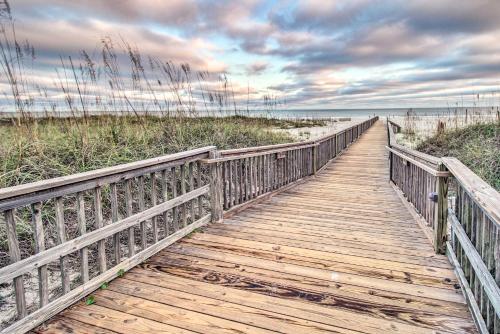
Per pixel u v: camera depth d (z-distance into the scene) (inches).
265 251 121.9
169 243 126.6
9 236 68.7
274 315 80.3
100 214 94.5
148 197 181.0
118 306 84.7
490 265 65.8
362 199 205.0
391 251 121.3
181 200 132.7
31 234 127.5
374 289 93.0
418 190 161.8
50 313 78.3
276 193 219.0
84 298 88.4
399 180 219.9
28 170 155.6
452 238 110.0
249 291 92.3
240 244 129.0
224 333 73.2
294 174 253.4
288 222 157.5
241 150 174.9
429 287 93.8
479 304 75.7
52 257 78.3
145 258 112.8
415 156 161.9
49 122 205.3
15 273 68.4
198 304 85.4
